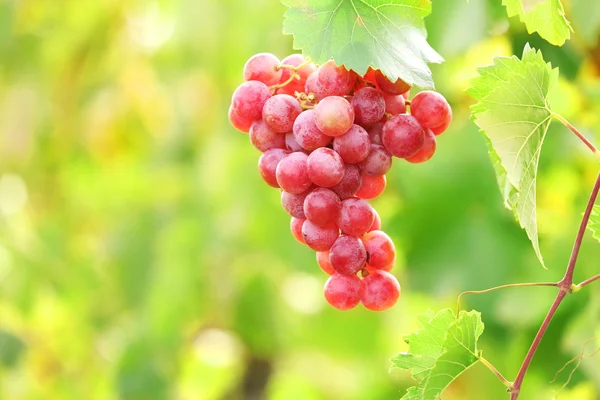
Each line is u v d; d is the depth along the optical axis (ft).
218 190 6.82
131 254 7.58
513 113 3.12
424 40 3.11
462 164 4.95
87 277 7.89
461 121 5.07
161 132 7.90
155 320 7.20
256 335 7.64
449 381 3.22
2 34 7.62
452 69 4.87
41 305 8.19
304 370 8.90
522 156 3.12
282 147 3.13
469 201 4.99
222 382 8.96
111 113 7.86
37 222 8.50
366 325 7.15
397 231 5.14
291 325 7.63
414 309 6.92
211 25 6.45
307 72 3.14
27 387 7.91
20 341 7.42
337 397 8.75
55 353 8.02
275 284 7.59
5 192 9.15
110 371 7.52
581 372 4.78
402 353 3.22
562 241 4.83
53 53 7.80
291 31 3.06
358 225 3.05
